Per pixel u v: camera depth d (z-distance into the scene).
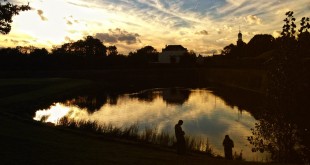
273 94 21.11
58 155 16.31
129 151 20.58
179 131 21.61
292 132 20.70
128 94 87.75
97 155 17.53
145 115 53.22
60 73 136.38
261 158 27.83
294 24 20.98
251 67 126.56
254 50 164.25
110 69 160.25
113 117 50.81
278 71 20.95
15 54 137.88
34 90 78.19
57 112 54.31
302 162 20.31
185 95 85.50
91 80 127.12
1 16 22.58
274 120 21.11
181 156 20.41
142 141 29.38
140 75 161.50
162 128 42.28
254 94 84.88
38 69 141.38
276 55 21.38
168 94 88.19
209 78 160.88
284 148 21.00
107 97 80.00
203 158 20.67
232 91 95.75
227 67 156.88
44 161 14.81
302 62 20.61
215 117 51.34
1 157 14.58
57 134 25.16
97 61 170.38
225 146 23.81
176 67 175.75
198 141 34.50
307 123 20.02
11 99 60.78
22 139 19.28
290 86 20.48
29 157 15.20
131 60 183.12
